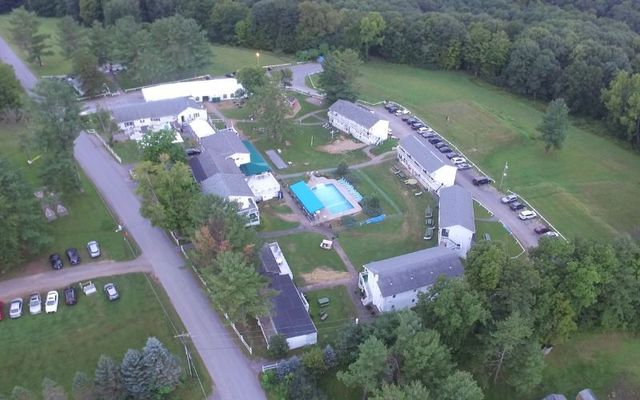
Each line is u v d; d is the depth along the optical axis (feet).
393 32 584.40
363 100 493.77
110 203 329.31
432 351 203.31
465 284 226.38
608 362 250.78
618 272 248.11
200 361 234.79
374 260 303.89
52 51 542.16
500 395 233.96
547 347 248.11
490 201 359.87
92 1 642.22
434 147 405.18
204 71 544.62
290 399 217.15
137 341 243.81
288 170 384.68
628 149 440.86
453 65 582.35
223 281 230.89
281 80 495.00
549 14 618.03
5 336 240.32
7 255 262.88
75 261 280.92
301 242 314.55
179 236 302.04
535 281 230.27
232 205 270.05
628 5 652.07
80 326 248.32
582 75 483.51
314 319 264.11
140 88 495.00
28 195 273.33
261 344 243.81
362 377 202.39
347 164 395.96
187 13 632.38
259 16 606.14
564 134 403.34
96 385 205.57
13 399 187.42
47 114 296.51
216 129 430.20
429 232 324.19
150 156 341.41
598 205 362.53
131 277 276.41
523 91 529.04
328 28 588.50
